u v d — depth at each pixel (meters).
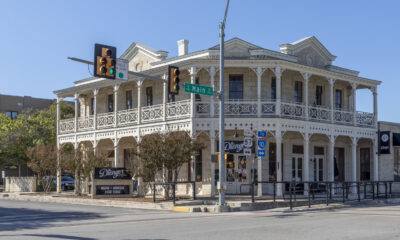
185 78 30.11
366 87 33.25
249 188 29.12
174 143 24.53
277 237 11.80
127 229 14.05
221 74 20.86
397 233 12.55
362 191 32.47
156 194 30.22
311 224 14.73
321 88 32.28
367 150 33.53
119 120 31.36
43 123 44.66
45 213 20.64
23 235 13.07
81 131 34.16
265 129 26.44
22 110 54.22
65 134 35.47
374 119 32.31
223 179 20.75
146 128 29.25
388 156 34.03
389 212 19.31
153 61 33.12
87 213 20.53
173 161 24.56
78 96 35.09
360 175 33.81
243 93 29.17
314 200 23.80
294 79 30.59
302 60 31.48
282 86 29.89
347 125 30.33
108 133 31.92
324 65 32.97
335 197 26.62
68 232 13.59
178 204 22.59
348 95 33.94
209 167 29.47
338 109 32.72
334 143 32.22
